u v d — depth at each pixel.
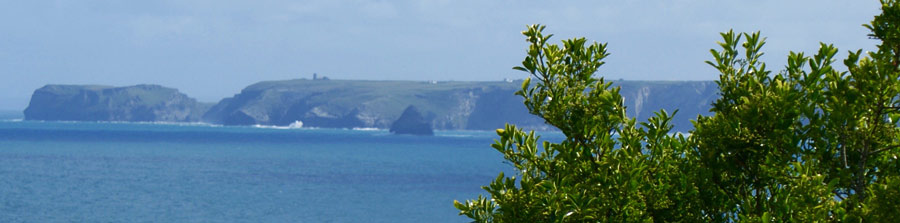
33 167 133.88
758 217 6.09
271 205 83.25
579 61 7.20
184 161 157.88
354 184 111.38
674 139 7.08
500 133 7.13
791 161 6.42
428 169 147.75
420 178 125.00
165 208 78.62
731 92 6.92
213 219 71.06
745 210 6.20
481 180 122.38
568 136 6.99
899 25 6.52
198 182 109.19
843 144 6.28
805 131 6.36
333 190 101.88
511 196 6.66
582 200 6.38
